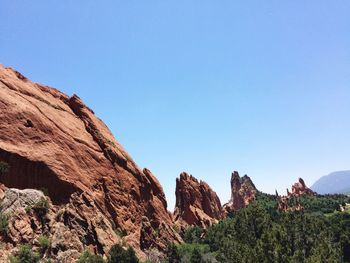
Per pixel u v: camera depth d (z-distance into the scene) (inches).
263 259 3499.0
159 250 4183.1
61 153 3966.5
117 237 3730.3
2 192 3331.7
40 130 3932.1
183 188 6993.1
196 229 5866.1
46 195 3533.5
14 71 4542.3
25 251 2758.4
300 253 3796.8
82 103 5093.5
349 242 4972.9
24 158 3563.0
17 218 3031.5
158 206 5260.8
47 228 3144.7
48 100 4616.1
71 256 2994.6
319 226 5241.1
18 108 3858.3
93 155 4451.3
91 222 3508.9
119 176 4626.0
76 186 3796.8
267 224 4699.8
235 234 4778.5
